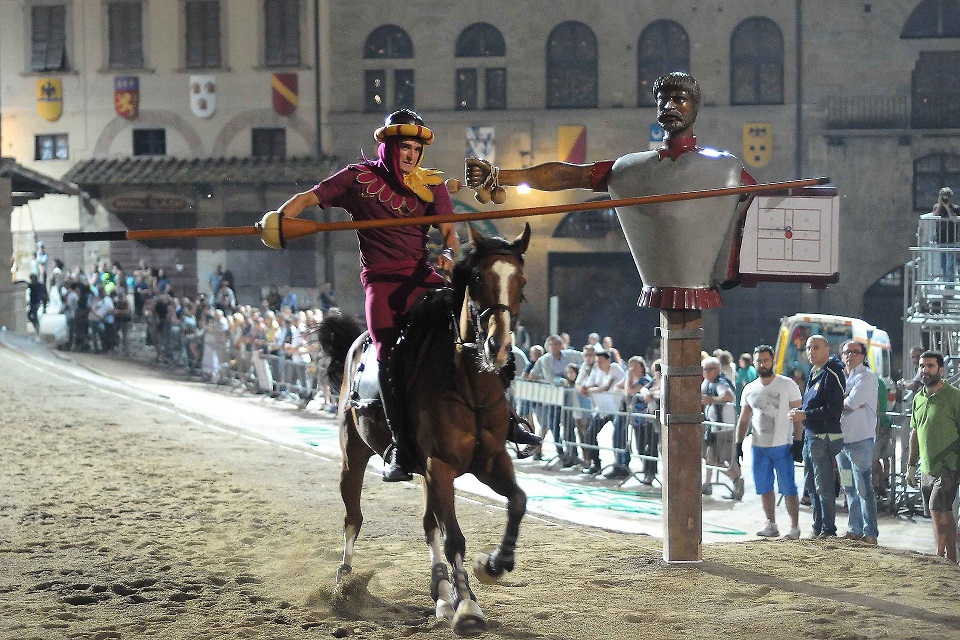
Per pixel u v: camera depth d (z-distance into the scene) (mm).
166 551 10141
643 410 17469
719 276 9742
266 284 41344
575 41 39875
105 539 10594
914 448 12453
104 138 42594
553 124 39844
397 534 11000
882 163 38000
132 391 22406
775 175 38688
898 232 38000
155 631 7641
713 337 38656
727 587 8906
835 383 12672
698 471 9727
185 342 30516
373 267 7945
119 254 42062
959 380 16438
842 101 38219
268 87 41469
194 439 16625
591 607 8258
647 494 16562
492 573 7496
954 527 11961
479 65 40219
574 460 18703
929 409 12039
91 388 21750
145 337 32906
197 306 31297
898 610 8164
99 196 41688
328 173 40219
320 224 7602
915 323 18703
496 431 7414
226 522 11438
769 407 13602
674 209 9398
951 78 38000
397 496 12984
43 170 43000
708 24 38844
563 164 9719
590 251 39281
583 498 15750
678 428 9734
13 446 15555
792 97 38500
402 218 7809
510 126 40094
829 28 38219
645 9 39219
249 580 9141
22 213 42594
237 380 27891
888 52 38031
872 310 38500
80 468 14188
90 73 42625
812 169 38375
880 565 9695
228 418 20562
